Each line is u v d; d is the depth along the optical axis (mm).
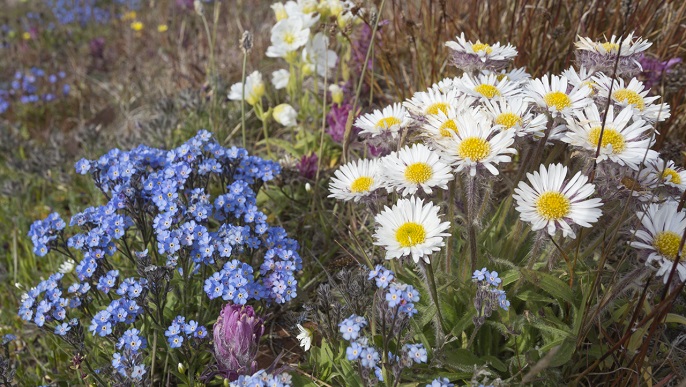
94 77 899
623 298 378
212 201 500
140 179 426
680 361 358
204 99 660
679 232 323
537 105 363
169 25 919
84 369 403
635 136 339
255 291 382
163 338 397
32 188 621
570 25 545
